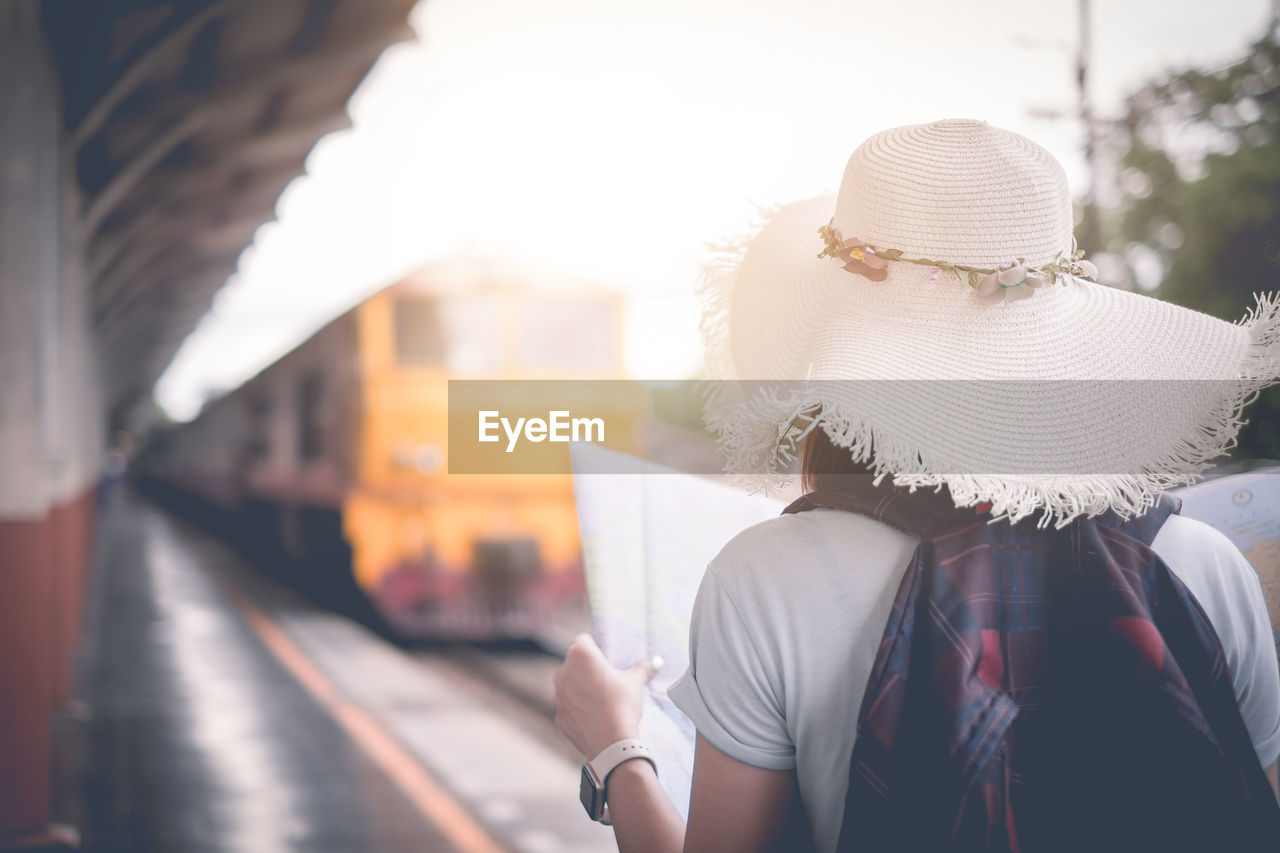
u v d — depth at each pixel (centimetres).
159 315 2239
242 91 778
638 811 109
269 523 1459
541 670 771
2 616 396
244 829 409
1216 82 1619
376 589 881
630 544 127
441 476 889
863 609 93
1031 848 86
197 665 757
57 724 591
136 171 851
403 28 720
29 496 400
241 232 1485
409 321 899
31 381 399
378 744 531
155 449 4428
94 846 395
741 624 94
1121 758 88
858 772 88
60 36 577
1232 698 94
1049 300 102
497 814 420
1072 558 94
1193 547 102
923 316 100
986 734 86
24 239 404
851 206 106
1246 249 1575
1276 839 90
